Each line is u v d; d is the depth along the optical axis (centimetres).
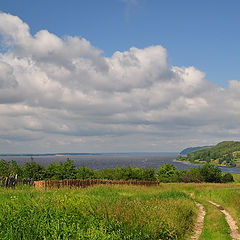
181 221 1218
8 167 3719
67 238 747
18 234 748
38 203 1009
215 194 2575
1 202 1038
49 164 4128
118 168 5325
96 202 1237
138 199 1597
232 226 1331
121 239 872
